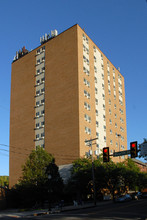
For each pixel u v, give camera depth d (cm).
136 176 5350
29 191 4222
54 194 4247
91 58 6712
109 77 7750
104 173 4688
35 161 4466
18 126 6819
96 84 6744
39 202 4544
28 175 4362
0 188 4950
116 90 8138
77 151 5362
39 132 6234
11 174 6600
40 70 6750
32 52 7138
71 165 5375
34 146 6234
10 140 6888
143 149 2659
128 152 2761
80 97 5762
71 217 2266
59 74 6234
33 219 2338
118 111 7981
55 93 6166
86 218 2125
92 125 6106
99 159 5081
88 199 5262
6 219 2530
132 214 2300
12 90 7331
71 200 5047
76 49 6091
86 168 4712
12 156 6731
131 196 5097
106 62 7719
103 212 2581
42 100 6431
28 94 6850
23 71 7225
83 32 6494
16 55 7731
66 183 5094
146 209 2723
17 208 4984
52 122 6003
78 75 5869
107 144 6762
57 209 3616
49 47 6706
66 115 5784
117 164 5359
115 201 4434
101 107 6806
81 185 4597
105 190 5678
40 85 6606
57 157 5653
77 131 5484
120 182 5094
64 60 6250
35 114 6481
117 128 7650
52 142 5853
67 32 6412
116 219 1977
